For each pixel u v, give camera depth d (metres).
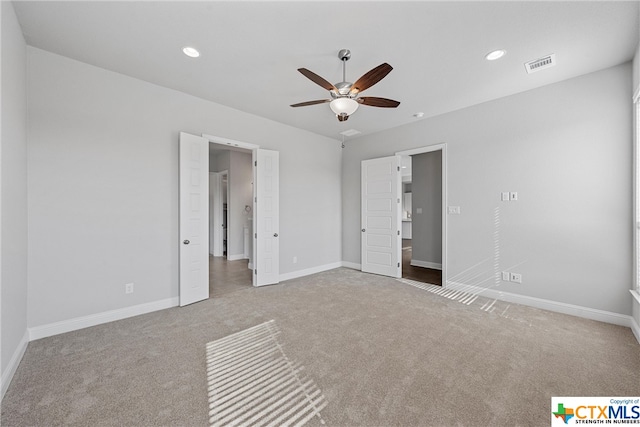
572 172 3.03
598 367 2.01
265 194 4.27
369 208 5.16
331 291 3.97
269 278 4.32
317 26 2.18
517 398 1.68
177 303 3.36
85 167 2.71
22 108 2.25
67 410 1.57
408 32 2.25
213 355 2.19
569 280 3.05
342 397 1.70
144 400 1.66
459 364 2.06
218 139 3.74
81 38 2.33
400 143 4.72
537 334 2.56
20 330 2.17
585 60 2.67
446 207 4.07
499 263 3.57
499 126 3.54
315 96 3.54
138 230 3.06
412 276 4.95
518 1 1.90
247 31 2.24
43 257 2.48
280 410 1.58
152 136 3.16
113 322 2.83
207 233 3.61
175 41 2.38
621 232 2.76
